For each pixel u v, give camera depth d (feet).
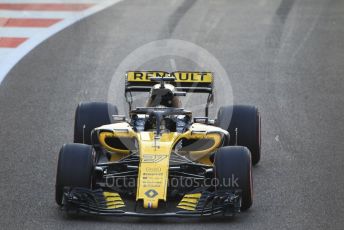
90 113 145.48
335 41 246.06
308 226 121.80
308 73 215.72
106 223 120.16
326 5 290.35
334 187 139.54
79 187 121.19
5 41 242.99
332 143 163.43
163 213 118.32
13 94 196.54
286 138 166.30
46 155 155.53
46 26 260.21
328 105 189.57
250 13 278.87
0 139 164.55
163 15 276.62
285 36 250.98
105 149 135.54
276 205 130.31
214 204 120.16
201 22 266.98
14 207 128.67
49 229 118.52
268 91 200.34
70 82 206.69
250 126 145.38
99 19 270.46
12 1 288.92
